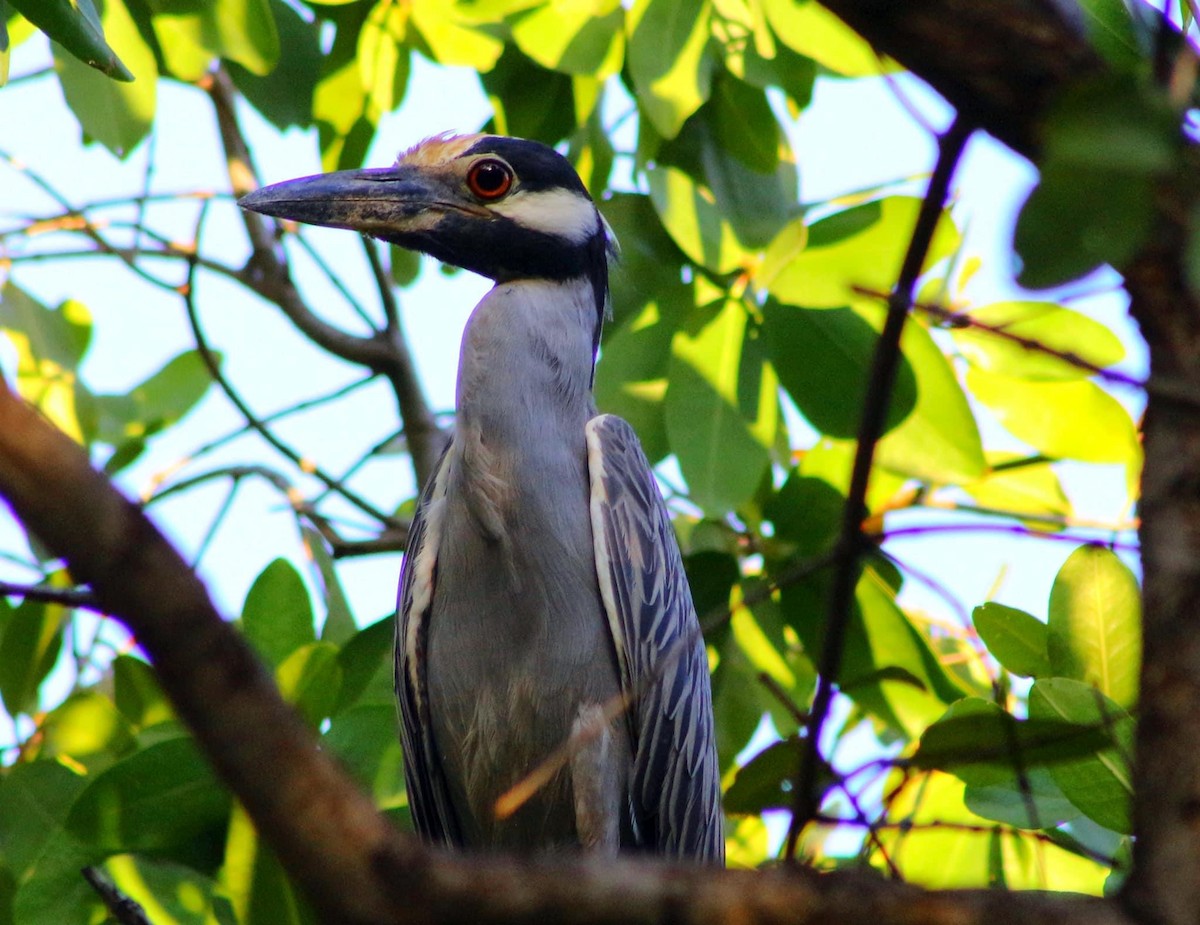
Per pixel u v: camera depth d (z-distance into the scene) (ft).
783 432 25.63
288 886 19.20
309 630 22.26
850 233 24.14
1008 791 18.26
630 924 9.45
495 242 25.98
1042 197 9.16
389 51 27.96
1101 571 18.92
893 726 24.13
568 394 24.29
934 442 23.52
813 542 24.59
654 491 24.34
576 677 22.72
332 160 28.76
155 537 8.35
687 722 23.76
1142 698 10.34
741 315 24.44
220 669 8.56
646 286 26.43
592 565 23.12
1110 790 17.22
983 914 9.66
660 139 25.05
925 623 26.63
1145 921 9.77
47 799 21.31
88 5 21.38
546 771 14.65
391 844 9.12
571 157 28.37
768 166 25.13
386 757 22.09
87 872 18.38
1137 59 12.08
